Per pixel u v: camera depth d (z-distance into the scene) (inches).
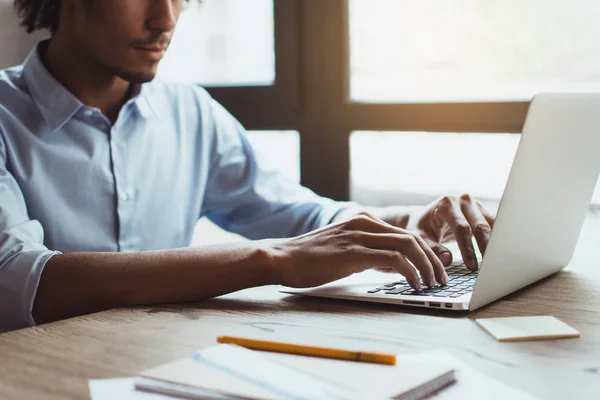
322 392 21.0
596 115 36.3
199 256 36.1
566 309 32.9
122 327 30.7
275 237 58.9
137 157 55.5
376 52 72.6
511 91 67.4
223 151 61.4
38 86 51.9
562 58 65.1
